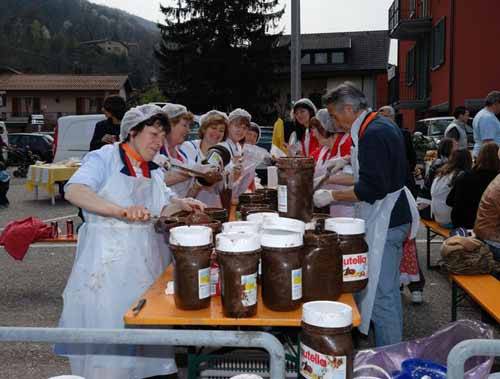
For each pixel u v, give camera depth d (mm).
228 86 34562
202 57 34375
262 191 3789
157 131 2869
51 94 59250
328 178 3502
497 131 7652
